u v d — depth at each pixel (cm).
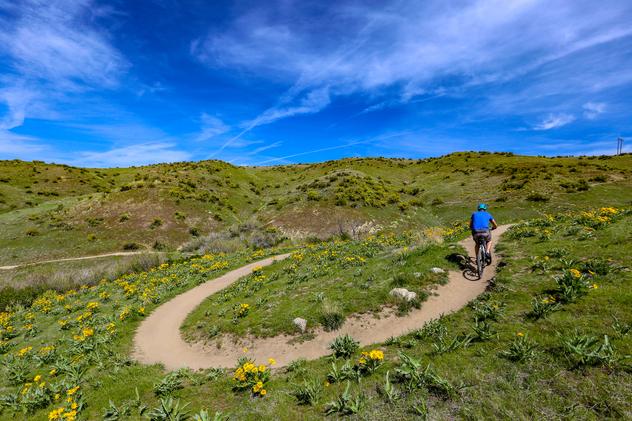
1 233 4647
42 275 2684
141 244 4700
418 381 448
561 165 6388
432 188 6956
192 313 1362
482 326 605
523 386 396
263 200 7638
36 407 699
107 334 1163
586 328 504
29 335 1375
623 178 4919
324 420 413
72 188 7656
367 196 5672
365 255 1616
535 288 745
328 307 926
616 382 363
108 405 627
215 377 717
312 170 10812
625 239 917
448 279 994
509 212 4197
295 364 693
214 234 4850
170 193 6266
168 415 526
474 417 356
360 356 618
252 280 1647
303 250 2359
